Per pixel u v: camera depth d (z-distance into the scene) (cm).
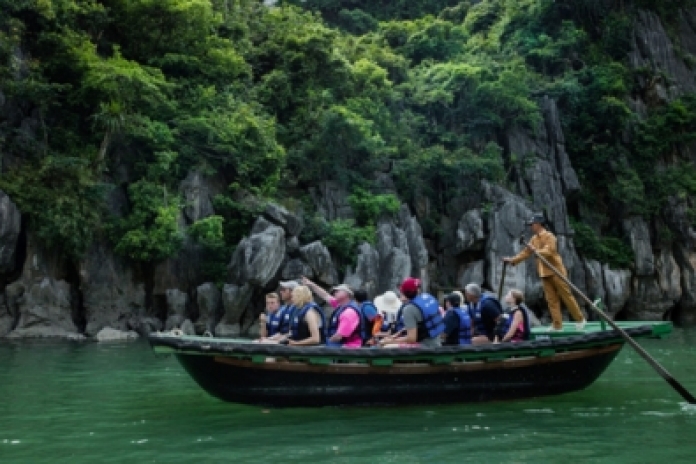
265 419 813
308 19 3972
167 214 2436
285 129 3139
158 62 2908
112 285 2469
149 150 2695
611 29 4412
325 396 876
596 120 4034
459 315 950
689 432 748
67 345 1939
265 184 2839
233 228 2727
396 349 863
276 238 2530
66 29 2602
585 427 773
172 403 930
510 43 4381
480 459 630
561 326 1111
